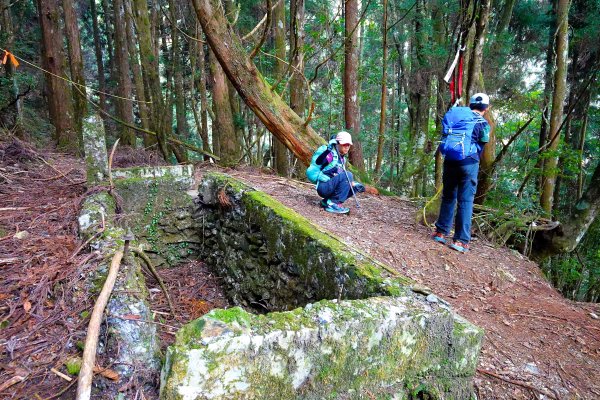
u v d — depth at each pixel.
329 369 1.76
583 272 8.18
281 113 6.16
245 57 5.85
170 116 10.45
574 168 6.50
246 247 4.34
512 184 6.34
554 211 7.19
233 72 5.85
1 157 5.93
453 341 2.01
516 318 3.12
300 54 7.09
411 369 1.95
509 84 8.82
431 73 9.76
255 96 6.00
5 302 2.52
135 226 5.13
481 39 4.68
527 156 6.33
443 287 3.47
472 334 2.04
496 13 9.66
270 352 1.63
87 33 20.84
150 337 2.18
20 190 4.84
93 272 2.67
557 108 7.22
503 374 2.39
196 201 5.48
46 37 9.40
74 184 5.07
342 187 4.89
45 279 2.70
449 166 4.06
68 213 4.02
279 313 1.82
